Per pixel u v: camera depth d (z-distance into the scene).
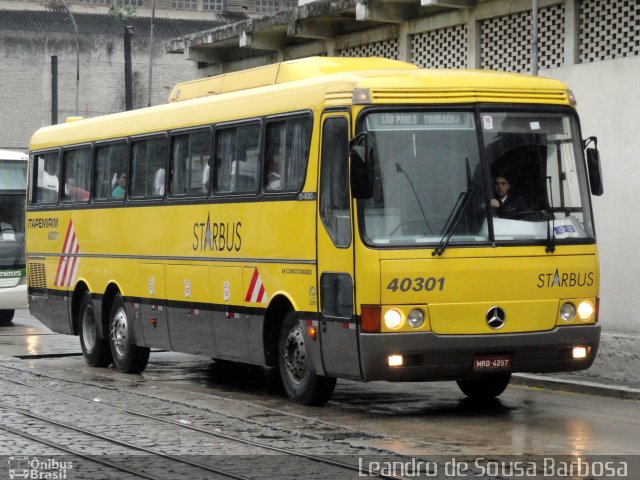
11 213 34.38
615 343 19.86
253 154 18.62
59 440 14.72
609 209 20.89
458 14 24.52
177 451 13.91
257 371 23.14
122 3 67.56
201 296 19.95
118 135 22.83
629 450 14.06
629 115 20.50
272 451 13.86
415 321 15.86
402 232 15.97
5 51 63.56
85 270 23.86
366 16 25.47
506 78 16.73
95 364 23.64
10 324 35.00
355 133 16.08
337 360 16.50
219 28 31.81
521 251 16.28
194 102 20.55
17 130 63.81
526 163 16.56
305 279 17.14
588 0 21.72
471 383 18.83
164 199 21.11
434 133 16.25
